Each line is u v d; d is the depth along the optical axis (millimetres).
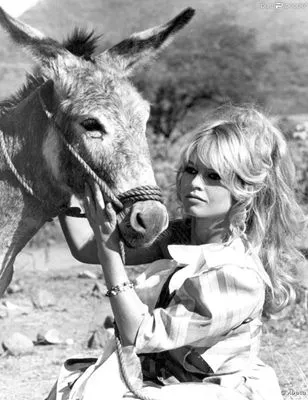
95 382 4062
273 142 4375
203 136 4234
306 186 12398
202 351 4168
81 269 13852
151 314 4125
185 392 4020
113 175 4816
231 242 4258
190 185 4293
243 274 4082
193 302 4090
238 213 4258
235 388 4105
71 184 5035
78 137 4938
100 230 4246
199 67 27781
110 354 4227
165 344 4043
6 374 7902
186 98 27375
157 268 4395
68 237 5035
